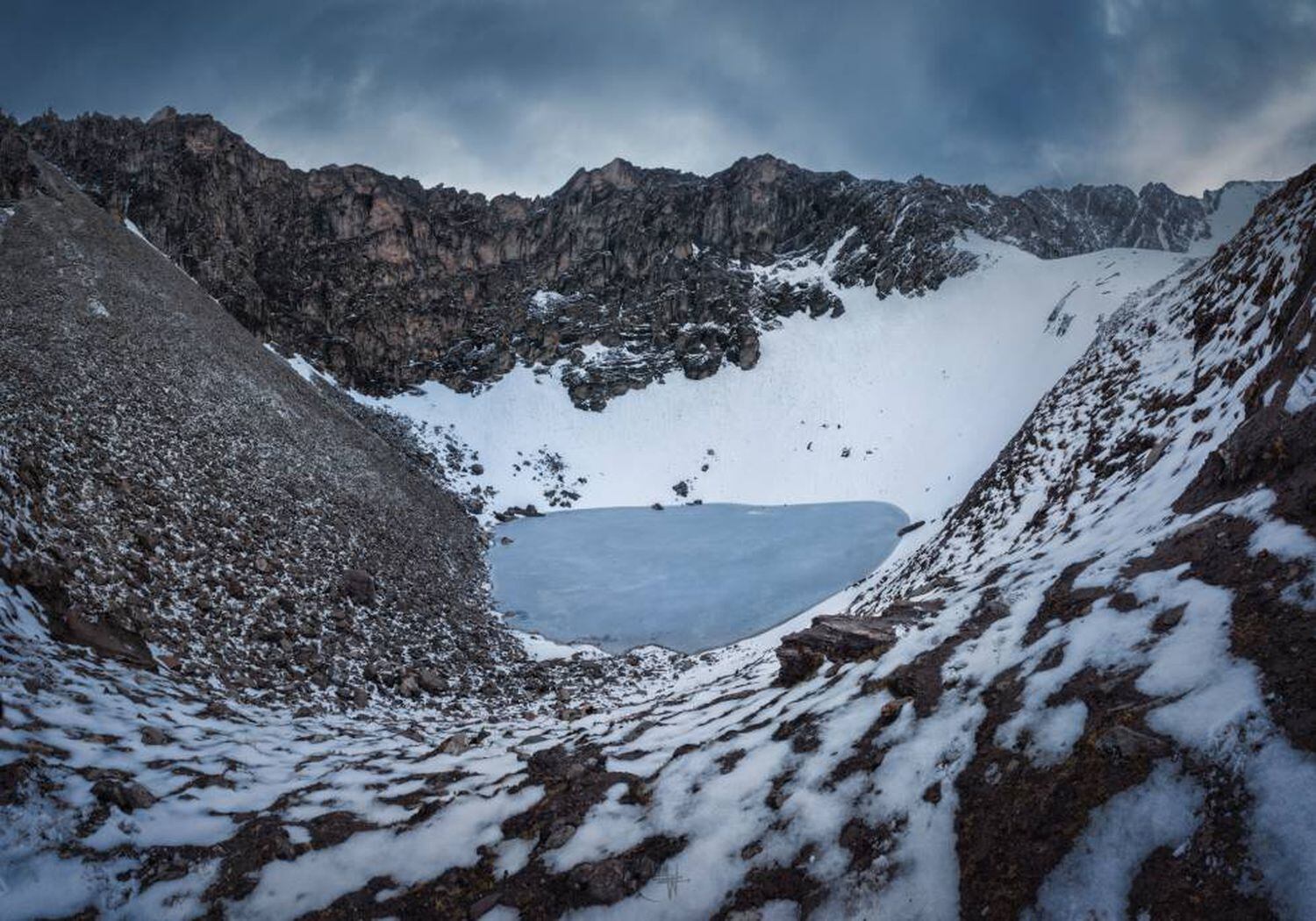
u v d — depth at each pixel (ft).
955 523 75.92
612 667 84.43
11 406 55.52
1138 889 13.89
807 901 17.84
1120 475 43.75
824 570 133.28
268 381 131.03
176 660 41.45
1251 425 27.58
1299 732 14.42
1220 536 23.18
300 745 35.60
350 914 20.11
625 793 25.54
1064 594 26.71
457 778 29.89
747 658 74.43
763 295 293.23
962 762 19.97
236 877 21.36
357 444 142.00
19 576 35.94
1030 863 15.75
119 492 55.52
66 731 26.84
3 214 121.80
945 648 27.78
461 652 74.64
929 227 304.71
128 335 98.84
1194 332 58.03
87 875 19.92
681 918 18.42
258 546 66.59
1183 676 17.95
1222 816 13.96
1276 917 11.93
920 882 16.98
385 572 86.38
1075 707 19.35
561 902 19.85
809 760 23.75
